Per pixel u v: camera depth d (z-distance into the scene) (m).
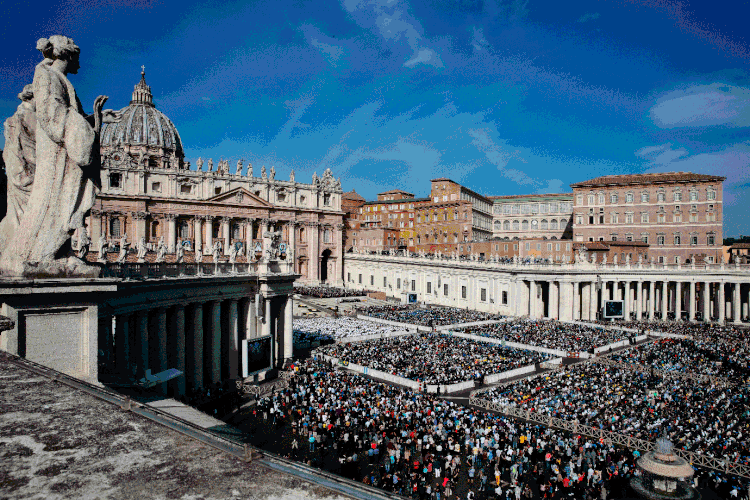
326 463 28.22
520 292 87.00
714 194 102.56
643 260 103.06
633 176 115.62
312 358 53.31
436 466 27.67
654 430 31.55
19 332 13.52
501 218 150.88
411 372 45.69
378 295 104.62
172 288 35.31
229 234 111.00
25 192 15.07
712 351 55.81
